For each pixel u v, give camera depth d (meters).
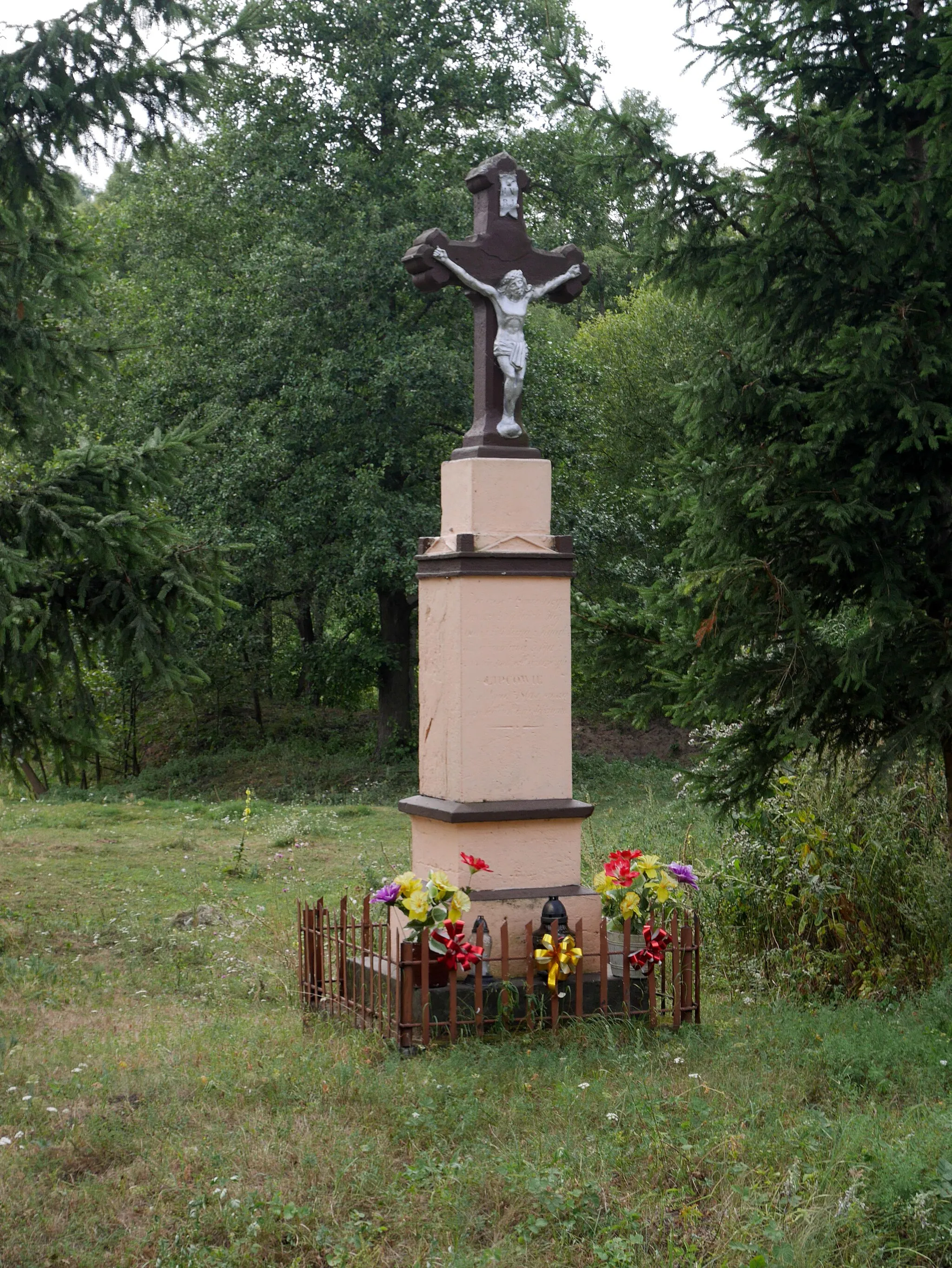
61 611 9.80
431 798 6.78
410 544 21.39
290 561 22.67
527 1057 5.63
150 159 10.23
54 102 9.29
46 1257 3.88
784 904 8.55
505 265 6.98
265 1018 7.02
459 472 6.78
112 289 24.27
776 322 7.44
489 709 6.61
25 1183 4.32
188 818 17.27
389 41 21.95
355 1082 5.25
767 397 7.11
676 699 7.93
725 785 7.68
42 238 10.09
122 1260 3.88
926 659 6.93
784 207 6.68
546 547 6.77
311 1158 4.50
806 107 6.84
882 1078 5.38
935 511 7.22
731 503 7.09
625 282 34.22
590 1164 4.45
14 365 9.88
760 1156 4.48
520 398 6.89
